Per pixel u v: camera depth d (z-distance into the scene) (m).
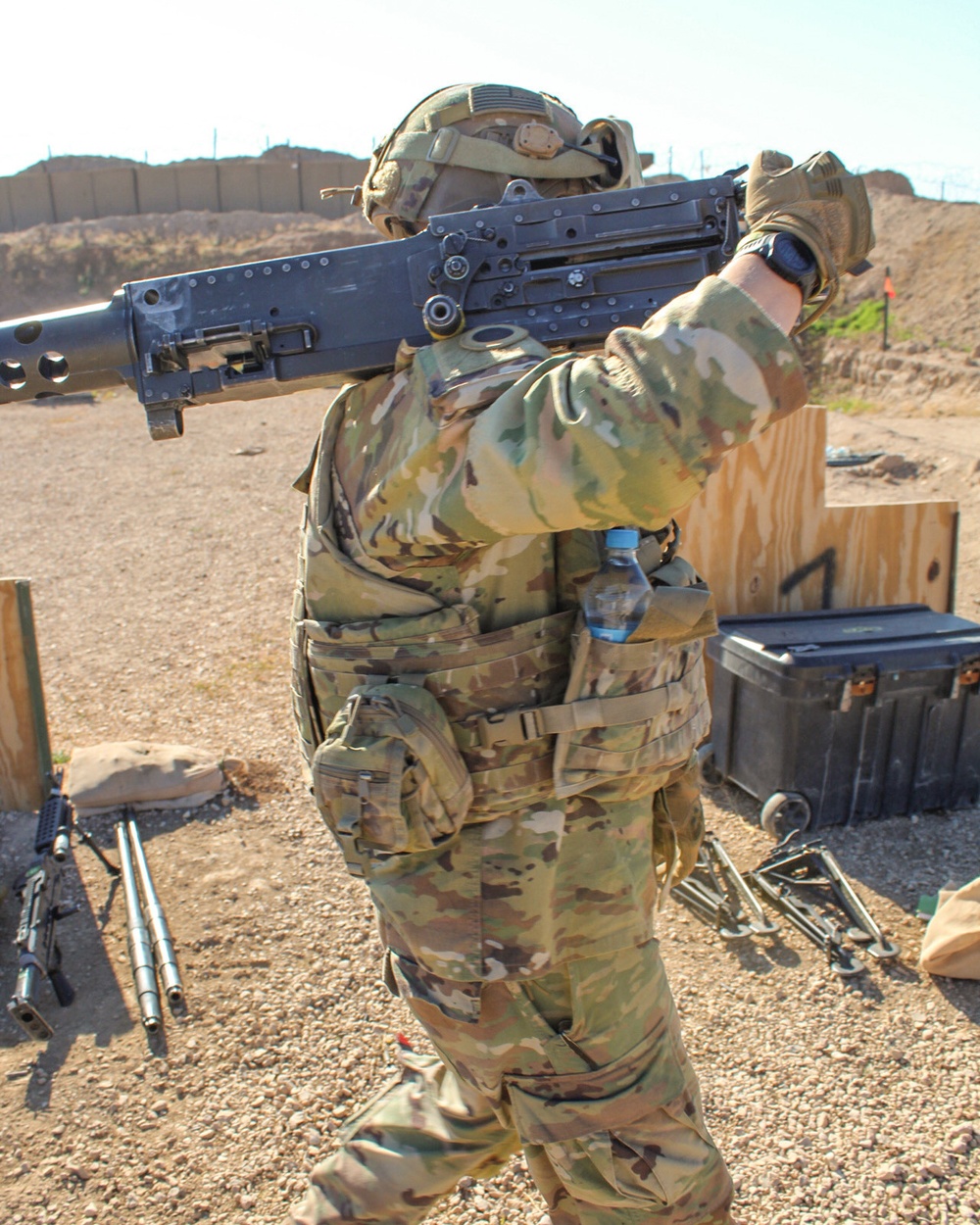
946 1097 2.72
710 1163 1.70
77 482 11.44
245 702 5.48
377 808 1.51
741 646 4.07
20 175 37.19
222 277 1.60
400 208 1.67
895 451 11.83
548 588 1.62
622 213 1.55
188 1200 2.49
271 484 10.95
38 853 3.66
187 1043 3.01
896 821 4.09
